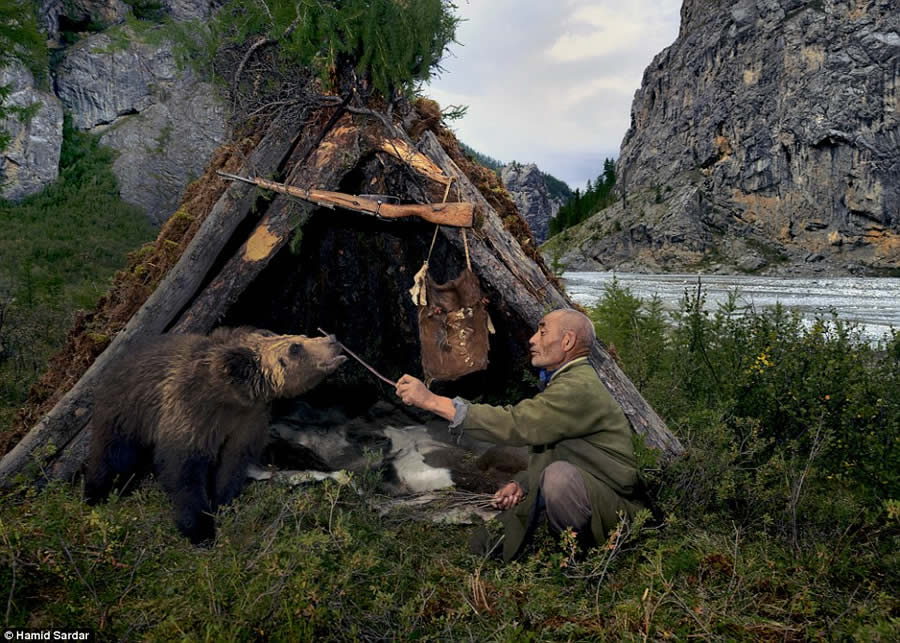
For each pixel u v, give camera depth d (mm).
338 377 5383
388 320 5652
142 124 24453
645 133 149375
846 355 4668
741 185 109875
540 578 2645
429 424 5363
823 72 99500
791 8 108250
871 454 3953
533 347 3248
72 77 24016
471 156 5125
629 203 129750
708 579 2705
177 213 4555
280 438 4531
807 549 3041
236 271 4082
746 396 4680
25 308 8836
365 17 3768
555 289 4426
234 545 2838
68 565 2531
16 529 2559
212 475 3617
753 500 3520
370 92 4133
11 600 2271
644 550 2943
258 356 3324
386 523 3547
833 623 2322
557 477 2896
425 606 2486
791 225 102250
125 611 2396
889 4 97062
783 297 40281
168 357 3439
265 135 4121
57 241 19922
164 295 3986
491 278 4070
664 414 4996
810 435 4238
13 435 4195
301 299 5449
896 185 92125
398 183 4207
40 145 22625
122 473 3607
